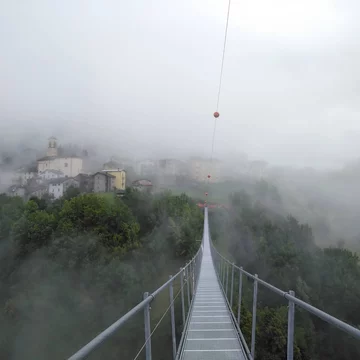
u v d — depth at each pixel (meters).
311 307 2.08
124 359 12.43
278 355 12.50
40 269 35.44
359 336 1.50
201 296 9.30
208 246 31.48
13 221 45.75
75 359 1.15
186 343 4.91
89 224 41.94
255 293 4.28
